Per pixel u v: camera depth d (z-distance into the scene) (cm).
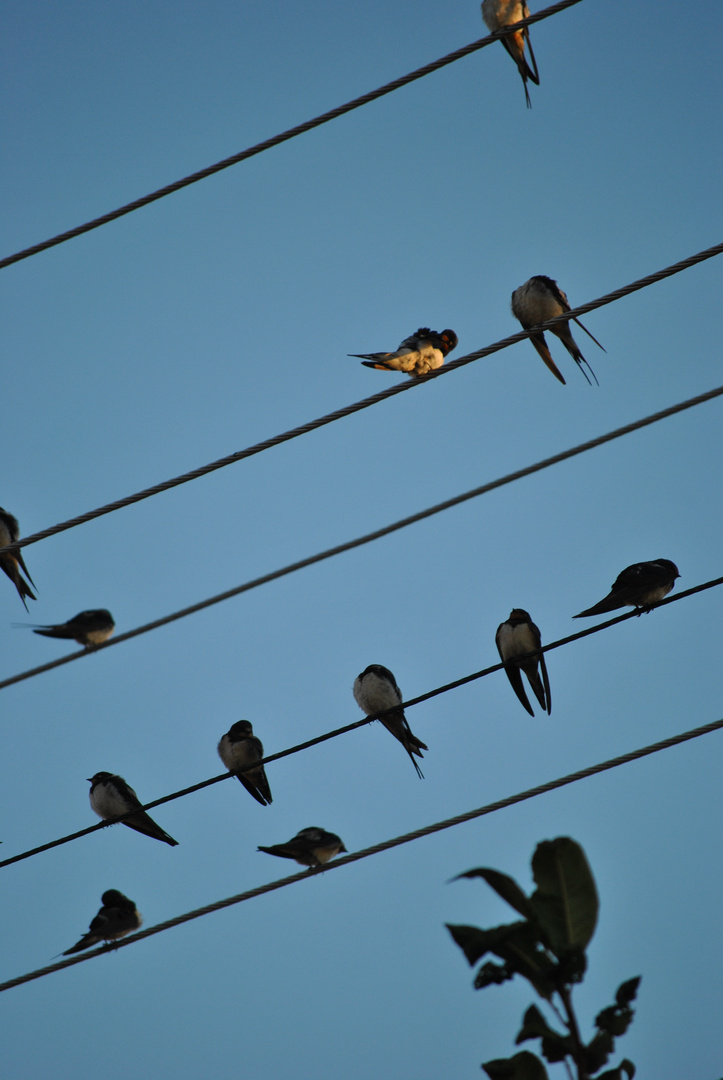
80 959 1258
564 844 830
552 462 1228
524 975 790
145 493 1298
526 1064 823
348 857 1216
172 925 1272
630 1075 804
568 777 1162
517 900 799
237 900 1243
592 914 805
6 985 1250
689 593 1267
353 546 1258
